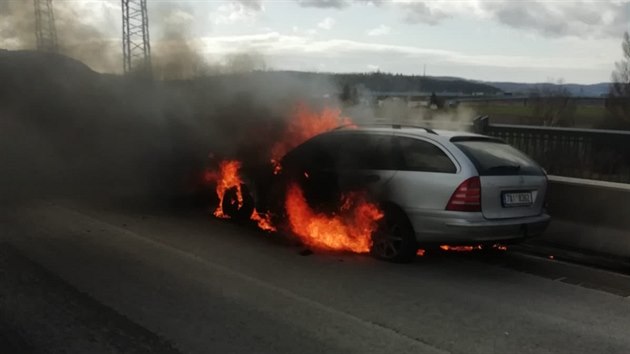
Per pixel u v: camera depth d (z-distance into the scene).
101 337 3.97
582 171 13.11
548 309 4.85
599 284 5.66
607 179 12.59
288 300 4.82
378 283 5.39
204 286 5.11
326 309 4.64
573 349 4.03
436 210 5.79
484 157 5.95
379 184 6.21
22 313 4.39
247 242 6.78
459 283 5.50
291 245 6.71
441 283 5.47
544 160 13.80
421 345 3.99
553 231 7.15
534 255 6.75
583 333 4.33
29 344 3.84
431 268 5.98
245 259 6.05
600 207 6.77
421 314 4.61
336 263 6.02
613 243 6.61
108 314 4.39
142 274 5.41
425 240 5.94
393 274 5.71
